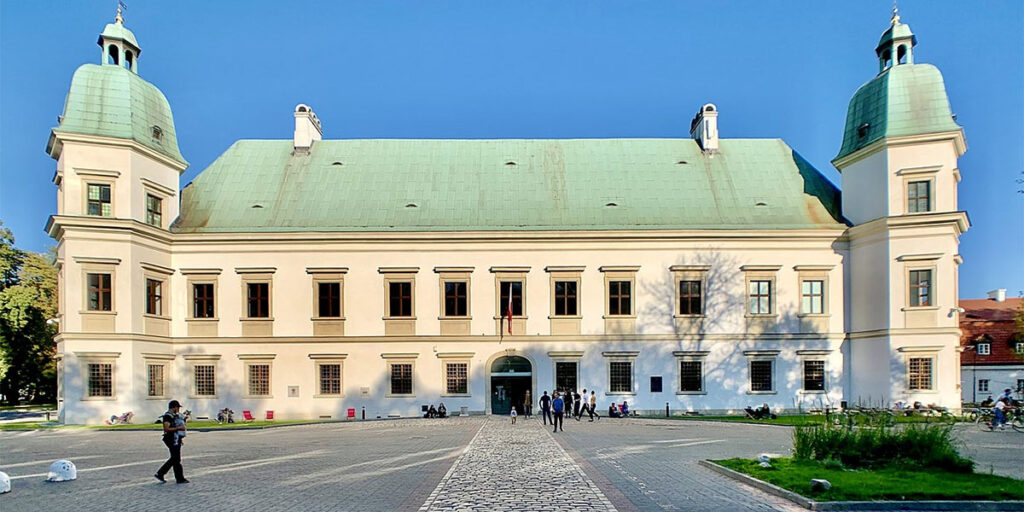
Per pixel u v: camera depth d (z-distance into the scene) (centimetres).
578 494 1448
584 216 4434
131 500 1442
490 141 5003
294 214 4416
